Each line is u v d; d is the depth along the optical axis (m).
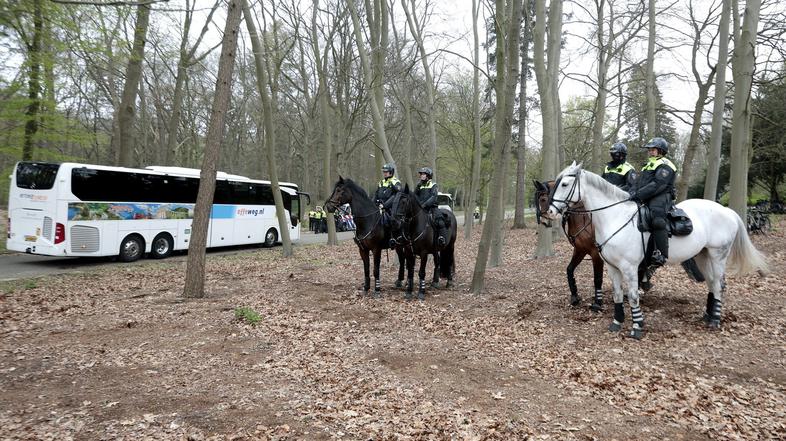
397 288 10.37
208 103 32.06
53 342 6.32
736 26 12.78
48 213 13.70
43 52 13.86
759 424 4.02
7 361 5.57
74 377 5.11
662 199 6.44
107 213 14.84
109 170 14.93
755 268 7.12
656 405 4.40
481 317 7.72
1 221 22.34
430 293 9.73
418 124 27.83
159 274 12.55
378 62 14.52
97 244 14.53
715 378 5.04
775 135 22.16
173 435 3.85
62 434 3.83
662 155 6.67
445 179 38.25
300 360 5.70
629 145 26.20
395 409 4.34
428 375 5.21
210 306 8.49
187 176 17.61
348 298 9.30
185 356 5.83
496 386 4.91
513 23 8.93
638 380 4.97
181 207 17.38
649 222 6.42
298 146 38.12
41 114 15.01
